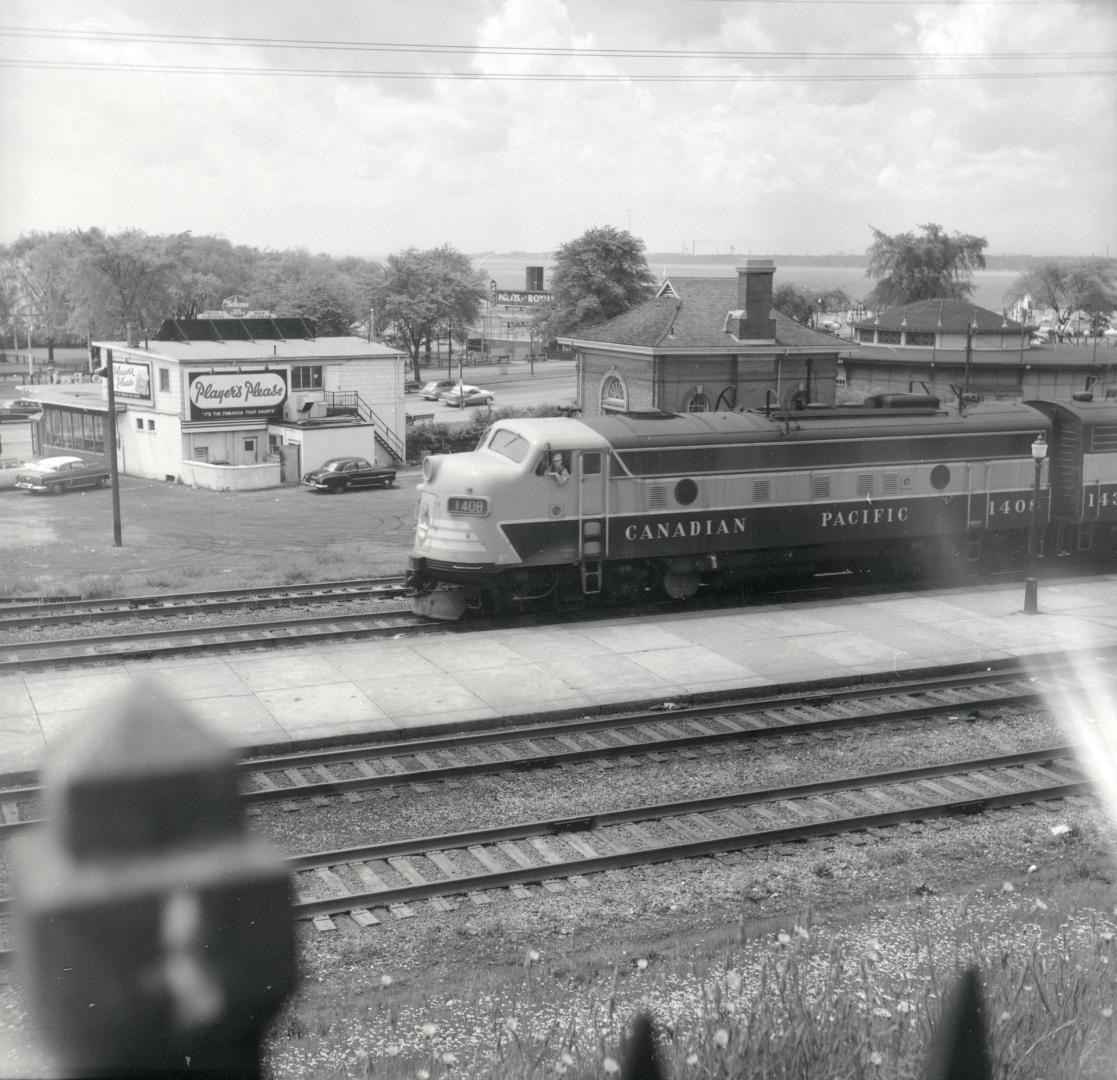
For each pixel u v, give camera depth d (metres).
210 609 21.81
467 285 105.12
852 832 12.65
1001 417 25.19
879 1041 7.42
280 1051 7.89
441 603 21.38
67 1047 6.55
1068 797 13.66
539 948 10.12
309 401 52.12
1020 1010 7.84
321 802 13.17
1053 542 26.56
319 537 34.12
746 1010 8.16
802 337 40.41
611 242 84.31
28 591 24.11
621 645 19.92
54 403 54.75
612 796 13.57
